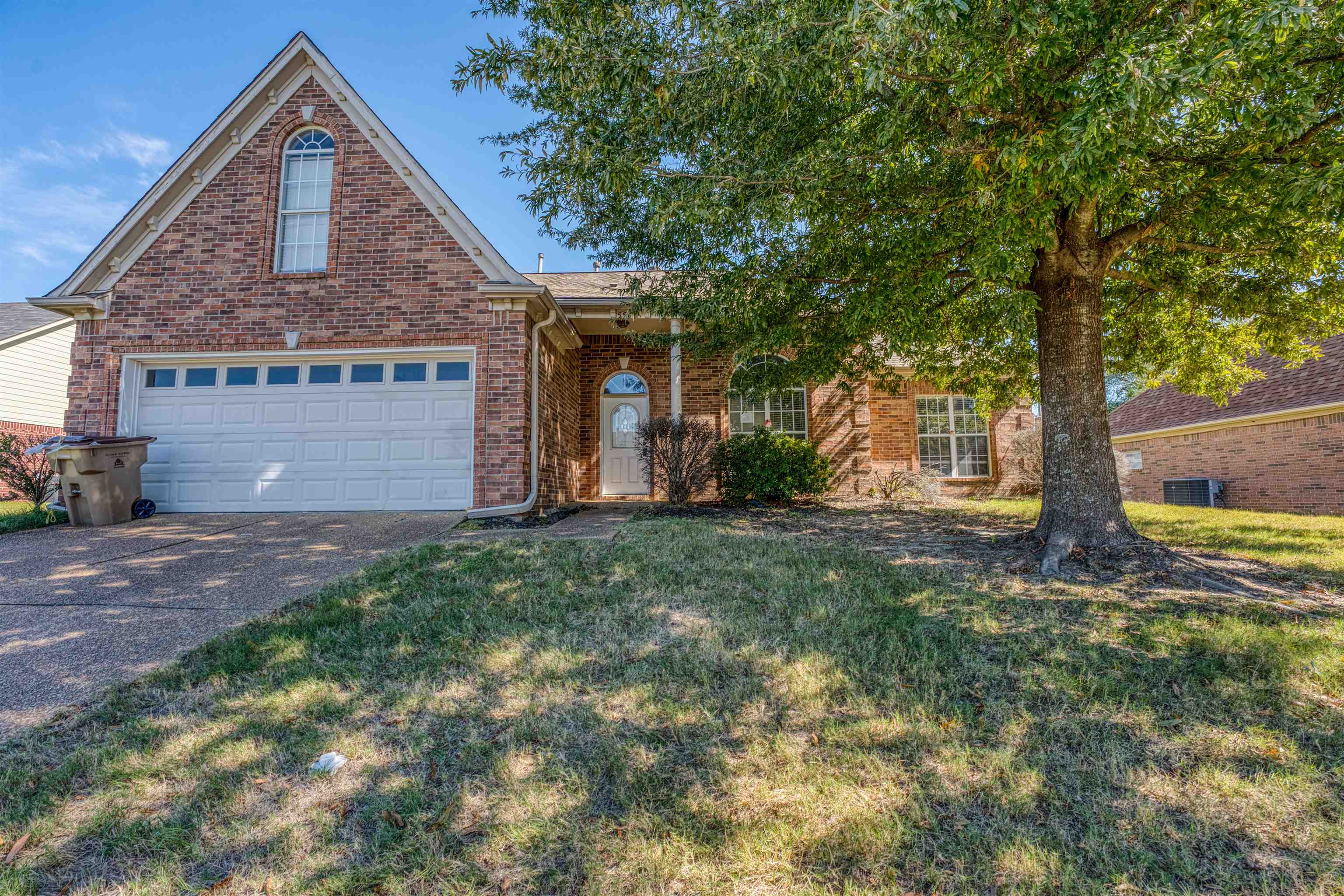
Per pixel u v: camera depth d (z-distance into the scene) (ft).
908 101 15.24
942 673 11.18
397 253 29.66
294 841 7.02
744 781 8.01
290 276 29.60
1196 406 52.54
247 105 30.19
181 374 30.17
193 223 30.12
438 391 29.60
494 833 7.13
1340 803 7.55
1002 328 20.68
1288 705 9.87
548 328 33.24
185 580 17.26
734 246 20.90
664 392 44.16
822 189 16.51
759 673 11.09
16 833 7.16
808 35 13.76
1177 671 11.16
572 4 15.37
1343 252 19.88
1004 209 14.88
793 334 23.38
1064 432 20.35
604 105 17.66
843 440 44.42
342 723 9.59
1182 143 17.81
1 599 15.53
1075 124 11.78
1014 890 6.28
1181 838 7.05
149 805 7.66
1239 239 20.65
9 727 9.48
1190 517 31.99
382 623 13.51
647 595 15.35
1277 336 27.86
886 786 7.92
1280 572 18.26
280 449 29.55
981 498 45.55
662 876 6.44
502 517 27.55
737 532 24.58
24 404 51.55
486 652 12.00
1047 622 13.75
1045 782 8.07
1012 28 11.70
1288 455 42.22
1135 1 12.42
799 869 6.56
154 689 10.68
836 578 17.10
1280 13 9.89
